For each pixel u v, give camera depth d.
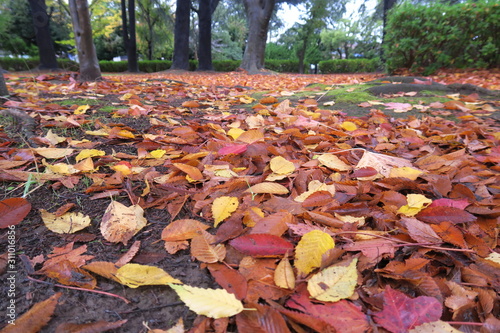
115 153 0.69
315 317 0.28
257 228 0.38
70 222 0.42
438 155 0.70
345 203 0.48
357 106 1.34
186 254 0.39
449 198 0.51
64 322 0.29
